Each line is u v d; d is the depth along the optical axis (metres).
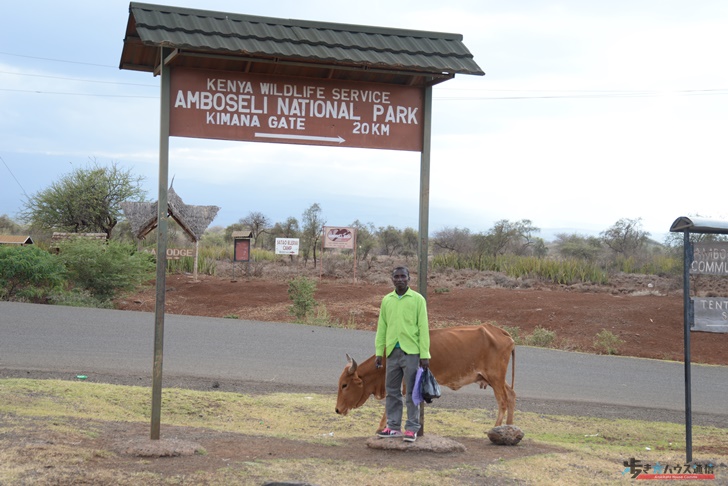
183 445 7.38
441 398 12.69
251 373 13.74
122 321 19.19
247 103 8.01
